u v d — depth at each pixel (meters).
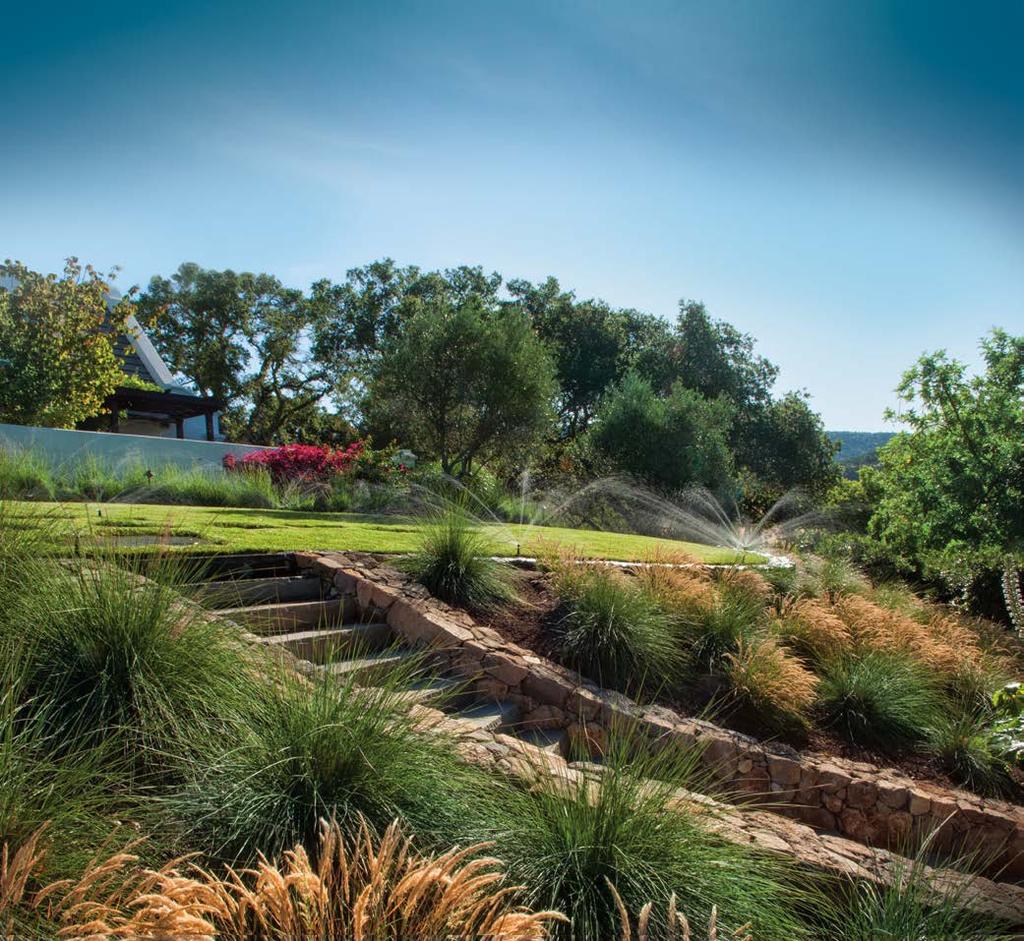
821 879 3.54
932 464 13.10
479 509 13.27
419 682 4.88
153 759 2.95
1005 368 12.93
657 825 3.00
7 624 3.33
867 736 5.86
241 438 35.81
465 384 17.31
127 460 13.38
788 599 7.62
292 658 3.81
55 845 2.19
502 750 3.78
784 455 32.38
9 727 2.49
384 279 36.16
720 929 2.65
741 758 4.94
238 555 5.98
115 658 3.20
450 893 1.98
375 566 6.32
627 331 35.00
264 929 2.01
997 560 11.67
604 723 4.95
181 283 35.53
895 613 8.40
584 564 6.98
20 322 14.48
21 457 10.75
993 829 4.89
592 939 2.53
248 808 2.62
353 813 2.69
